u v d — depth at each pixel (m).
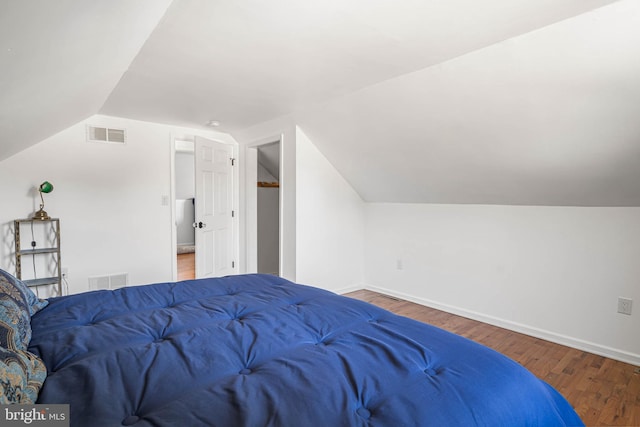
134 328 1.27
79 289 3.57
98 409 0.81
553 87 1.98
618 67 1.73
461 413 0.84
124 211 3.81
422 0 1.54
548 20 1.69
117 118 3.72
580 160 2.30
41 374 0.92
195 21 1.72
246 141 4.45
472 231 3.35
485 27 1.77
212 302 1.59
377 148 3.32
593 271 2.64
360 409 0.85
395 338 1.22
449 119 2.57
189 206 7.78
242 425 0.75
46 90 1.66
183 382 0.93
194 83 2.62
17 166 3.23
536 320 2.94
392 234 4.08
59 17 0.94
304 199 3.77
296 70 2.36
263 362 1.07
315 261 3.90
